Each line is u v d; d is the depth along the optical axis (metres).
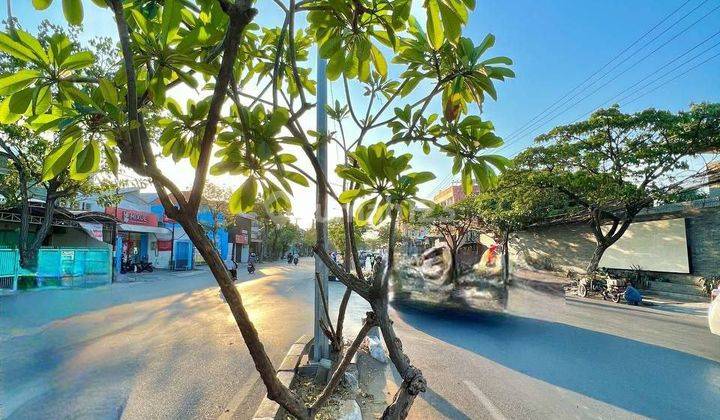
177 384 5.06
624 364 6.21
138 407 4.38
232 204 1.51
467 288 10.09
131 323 8.62
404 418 1.40
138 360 5.73
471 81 1.69
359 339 1.57
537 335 8.08
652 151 13.91
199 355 6.34
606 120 14.53
